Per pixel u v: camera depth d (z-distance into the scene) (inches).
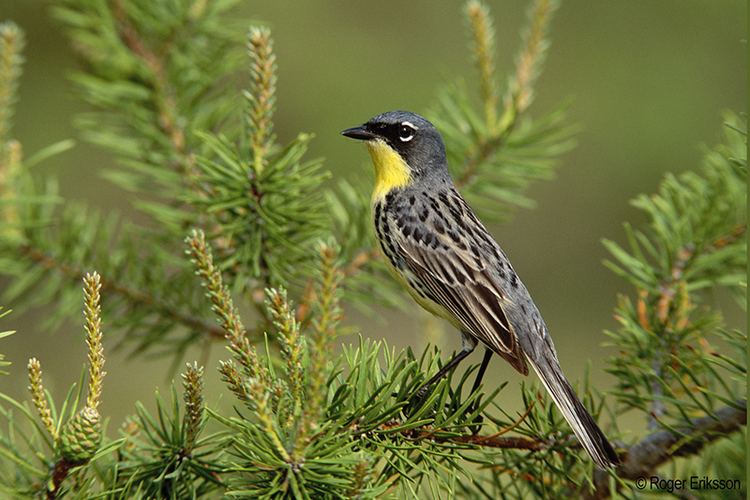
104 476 282.7
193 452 284.0
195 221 382.6
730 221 377.4
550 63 890.7
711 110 877.8
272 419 248.1
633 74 887.1
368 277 418.6
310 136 347.6
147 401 775.1
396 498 277.0
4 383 501.7
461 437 301.3
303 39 829.2
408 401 277.9
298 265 368.2
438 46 850.8
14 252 395.5
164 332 400.5
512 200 433.7
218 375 662.5
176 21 410.0
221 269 358.9
